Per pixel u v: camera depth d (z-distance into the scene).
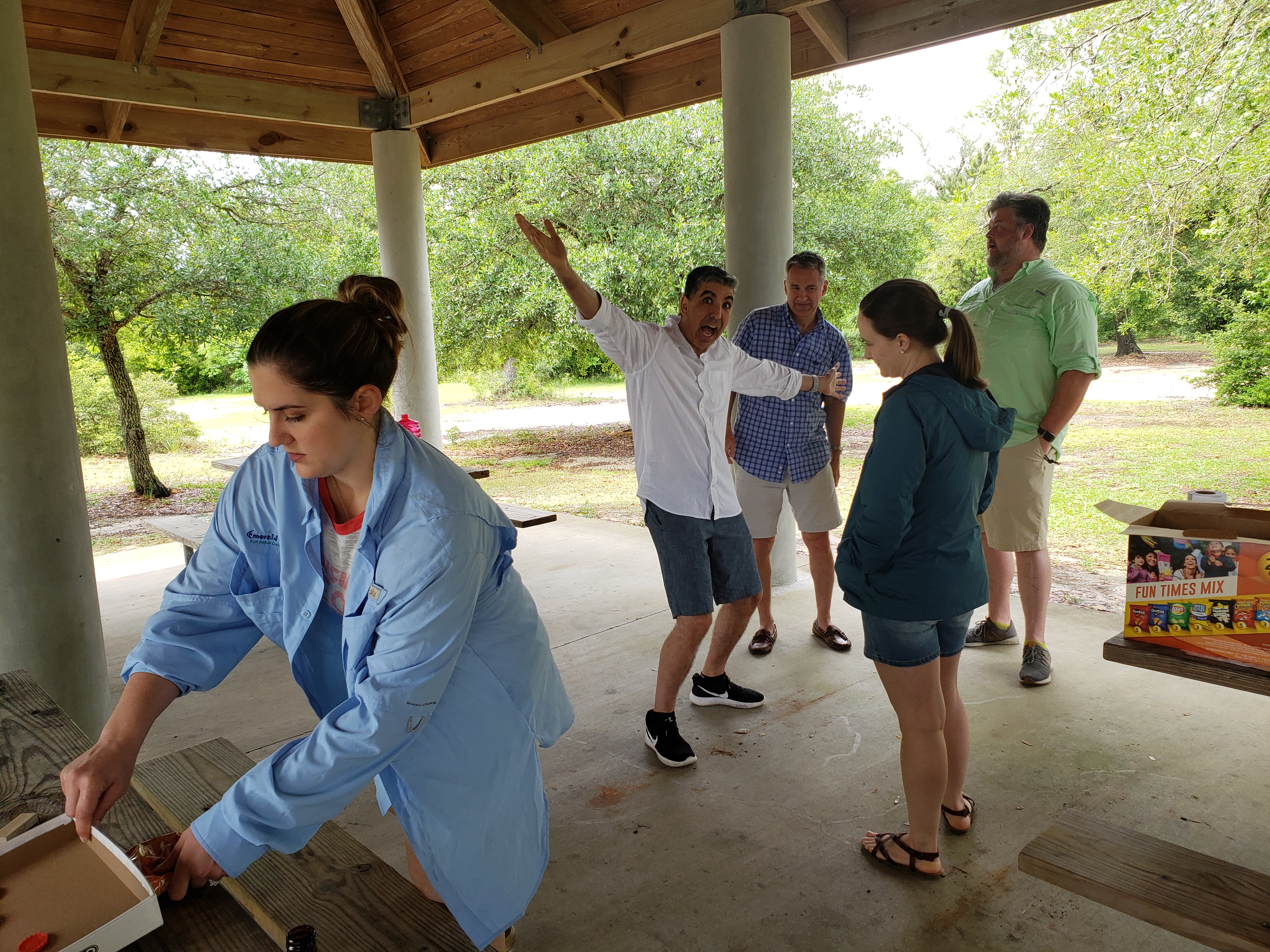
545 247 2.72
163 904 1.19
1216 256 8.80
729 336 4.62
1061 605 4.48
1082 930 2.07
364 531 1.18
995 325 3.46
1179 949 1.99
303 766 1.08
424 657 1.14
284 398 1.10
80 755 1.44
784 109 4.40
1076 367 3.28
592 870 2.39
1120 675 3.52
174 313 10.07
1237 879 1.52
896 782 2.78
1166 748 2.91
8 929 1.04
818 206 11.80
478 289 11.84
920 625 2.12
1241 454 8.33
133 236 9.70
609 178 11.13
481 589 1.37
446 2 5.52
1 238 2.83
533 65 5.25
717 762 2.97
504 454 12.52
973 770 2.82
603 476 10.09
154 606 5.15
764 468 3.80
